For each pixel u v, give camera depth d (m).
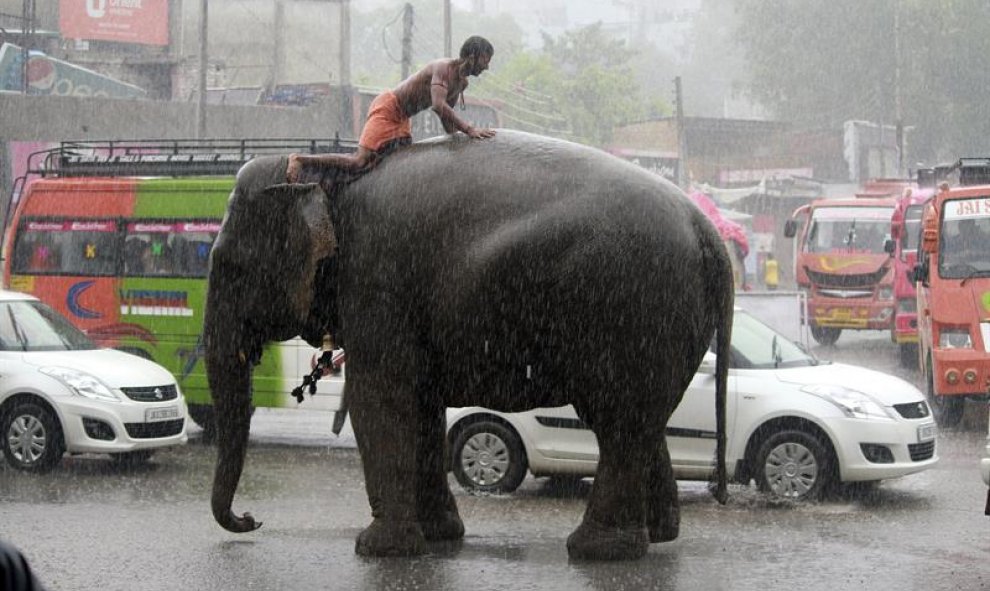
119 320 23.38
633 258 11.56
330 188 12.59
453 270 11.88
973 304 22.94
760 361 17.06
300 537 13.80
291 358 21.44
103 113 52.41
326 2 71.06
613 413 11.88
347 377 12.59
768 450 16.25
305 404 21.38
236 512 15.46
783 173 82.88
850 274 41.34
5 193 50.72
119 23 65.12
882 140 82.56
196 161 24.03
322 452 21.11
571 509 15.76
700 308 11.97
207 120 54.84
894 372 33.91
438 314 12.02
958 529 14.57
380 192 12.33
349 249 12.40
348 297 12.40
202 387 22.64
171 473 18.75
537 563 12.33
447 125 12.39
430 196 12.07
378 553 12.50
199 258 22.92
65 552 13.04
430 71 12.56
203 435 23.22
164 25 66.06
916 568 12.42
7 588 3.64
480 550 13.01
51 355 19.17
